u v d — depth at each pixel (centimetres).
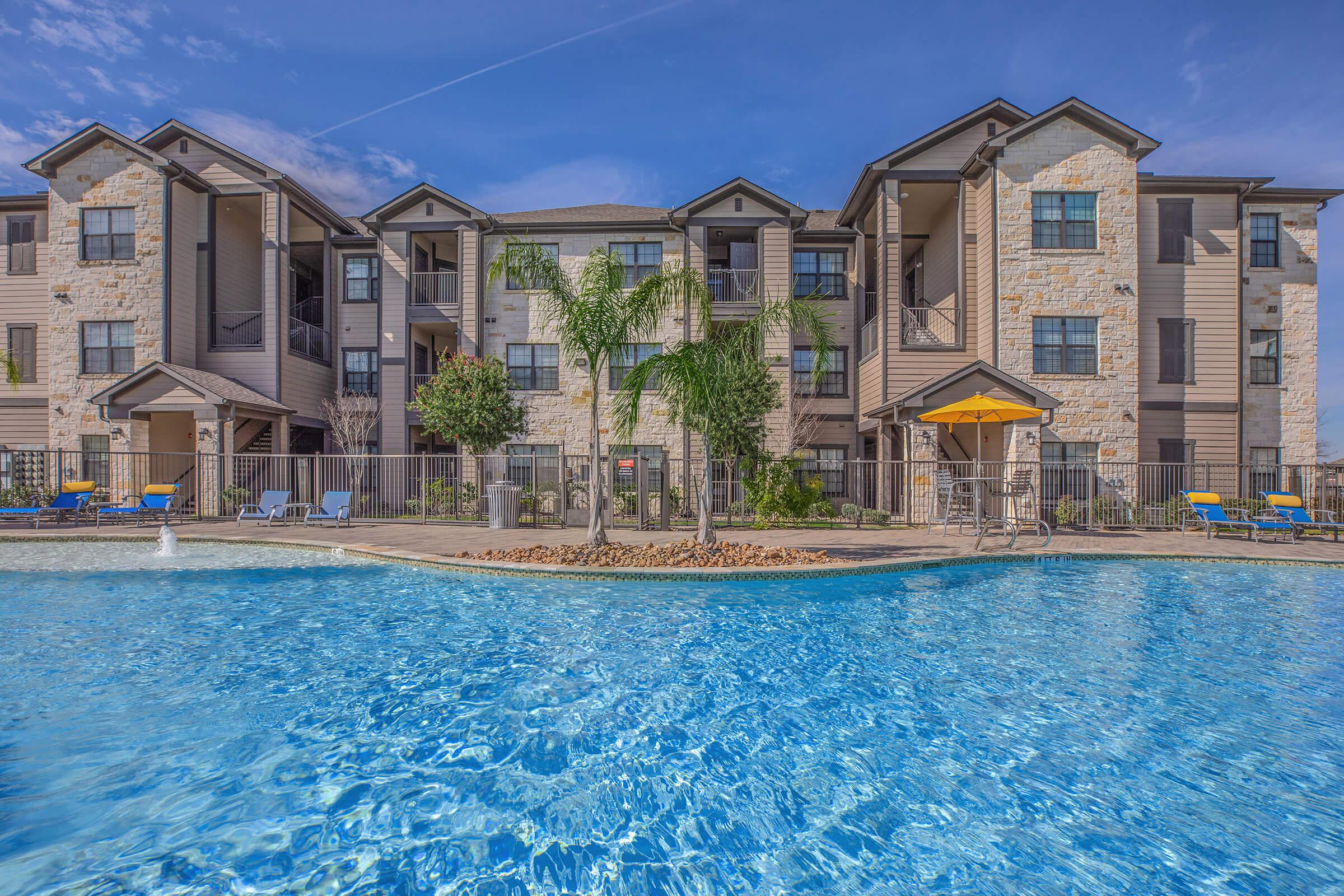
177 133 2042
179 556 1103
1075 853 285
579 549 1027
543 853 285
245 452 2056
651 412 2066
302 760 371
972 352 1917
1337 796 334
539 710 447
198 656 564
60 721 423
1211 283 1897
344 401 2147
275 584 865
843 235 2183
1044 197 1812
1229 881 264
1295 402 1942
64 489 1609
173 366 1858
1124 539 1338
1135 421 1783
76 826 300
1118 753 385
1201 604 797
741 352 1114
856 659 566
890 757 379
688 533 1403
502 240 2156
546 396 2102
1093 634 650
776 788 343
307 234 2273
